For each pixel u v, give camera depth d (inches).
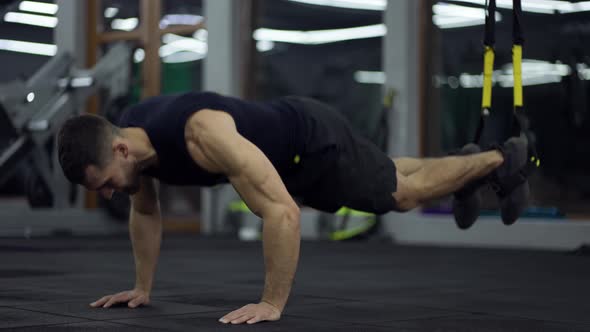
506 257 175.9
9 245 207.0
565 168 231.6
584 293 103.8
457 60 249.9
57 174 263.6
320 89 290.4
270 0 297.0
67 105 256.8
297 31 295.0
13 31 357.7
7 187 342.6
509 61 243.4
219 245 217.6
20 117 250.5
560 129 233.0
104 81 265.1
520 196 89.7
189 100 71.6
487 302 92.5
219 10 291.4
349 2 282.5
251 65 294.5
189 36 304.2
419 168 86.1
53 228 262.7
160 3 309.9
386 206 83.4
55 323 70.7
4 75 363.3
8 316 75.4
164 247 208.7
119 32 319.9
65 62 269.7
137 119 73.2
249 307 69.9
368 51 278.4
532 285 115.3
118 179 69.2
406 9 245.3
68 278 120.6
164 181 75.9
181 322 71.3
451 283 117.9
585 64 227.0
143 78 311.1
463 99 249.6
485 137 246.7
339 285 113.7
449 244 228.7
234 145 67.4
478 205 90.9
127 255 173.9
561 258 173.3
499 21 245.8
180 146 70.4
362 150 82.0
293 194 81.9
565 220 215.8
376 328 69.4
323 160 78.5
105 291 101.3
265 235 67.9
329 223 255.6
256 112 75.2
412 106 245.8
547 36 235.3
